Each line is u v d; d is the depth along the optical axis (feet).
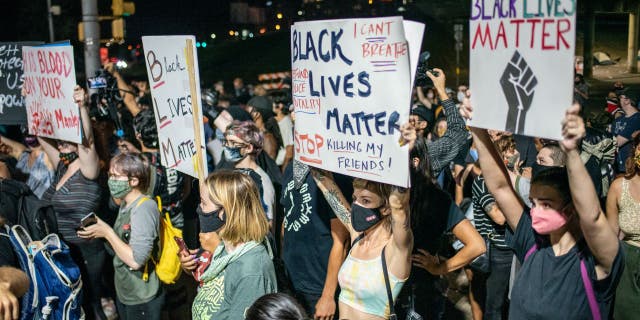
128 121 26.45
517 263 15.67
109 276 22.17
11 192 17.10
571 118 8.84
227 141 17.81
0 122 21.63
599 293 10.44
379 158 11.73
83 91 18.79
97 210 19.95
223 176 12.67
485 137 11.45
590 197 9.50
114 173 17.03
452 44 127.13
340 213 13.80
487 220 18.22
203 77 135.23
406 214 11.55
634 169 16.40
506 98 9.93
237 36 164.45
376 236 12.67
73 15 81.97
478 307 19.75
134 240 16.84
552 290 10.65
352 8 144.56
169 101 17.40
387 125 11.50
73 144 19.92
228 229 12.48
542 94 9.25
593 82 98.78
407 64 11.05
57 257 14.06
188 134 16.79
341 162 12.64
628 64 107.76
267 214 17.63
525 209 11.60
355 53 12.00
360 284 12.47
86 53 40.01
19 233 13.67
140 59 135.23
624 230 16.40
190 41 16.06
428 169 14.20
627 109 32.60
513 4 9.66
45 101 19.88
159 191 20.10
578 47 120.78
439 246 14.71
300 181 15.87
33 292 13.25
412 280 15.19
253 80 129.49
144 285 17.44
